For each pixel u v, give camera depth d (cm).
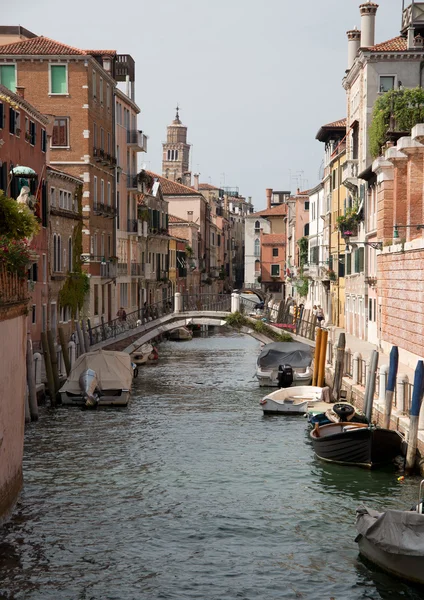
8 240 1983
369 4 5388
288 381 4316
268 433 3209
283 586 1759
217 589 1748
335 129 6775
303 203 9988
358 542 1905
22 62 5434
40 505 2245
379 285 4428
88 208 5469
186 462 2734
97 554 1919
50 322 4697
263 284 12875
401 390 2694
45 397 3788
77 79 5434
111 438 3080
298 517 2178
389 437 2586
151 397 4088
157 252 8350
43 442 2998
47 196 4544
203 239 11988
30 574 1805
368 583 1773
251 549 1959
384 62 5194
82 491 2389
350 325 5788
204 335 8481
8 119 3781
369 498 2328
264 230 15000
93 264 5594
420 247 3462
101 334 4984
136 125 7269
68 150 5459
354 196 5600
